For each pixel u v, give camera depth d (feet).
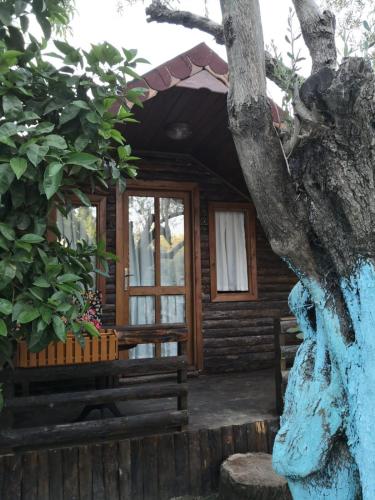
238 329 20.35
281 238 5.10
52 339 7.28
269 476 10.17
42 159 6.41
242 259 21.06
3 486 9.99
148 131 16.90
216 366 19.79
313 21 5.56
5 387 10.13
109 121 7.97
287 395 5.58
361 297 4.71
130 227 19.10
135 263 19.13
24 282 6.95
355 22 6.81
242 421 12.43
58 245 8.07
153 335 11.73
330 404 4.98
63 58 7.54
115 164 8.57
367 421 4.58
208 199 20.44
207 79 13.47
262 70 4.88
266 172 4.89
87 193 16.88
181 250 19.89
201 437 11.68
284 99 5.79
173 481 11.27
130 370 11.21
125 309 18.60
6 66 6.93
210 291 20.13
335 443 5.03
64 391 16.84
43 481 10.31
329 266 5.19
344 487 4.98
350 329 4.98
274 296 21.24
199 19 6.54
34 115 6.92
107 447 10.87
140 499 10.96
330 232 4.92
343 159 4.70
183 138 16.43
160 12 6.56
